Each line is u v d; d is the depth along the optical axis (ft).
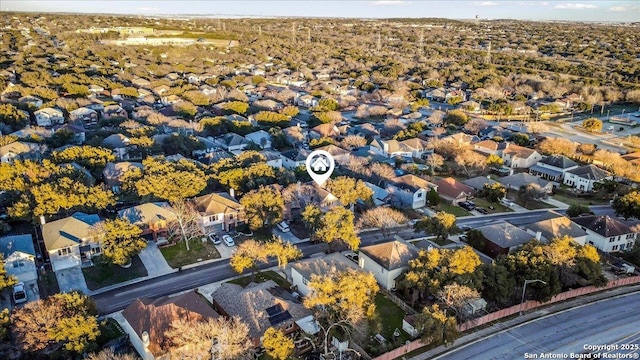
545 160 350.64
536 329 166.61
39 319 137.80
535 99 620.90
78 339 138.41
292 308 162.40
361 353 149.18
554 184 328.08
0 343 138.21
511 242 212.43
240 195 259.19
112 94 526.16
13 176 243.60
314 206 227.61
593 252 190.90
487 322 169.17
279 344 138.31
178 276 195.52
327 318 154.81
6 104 397.60
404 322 164.25
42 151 312.29
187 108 448.24
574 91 645.51
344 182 255.29
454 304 162.71
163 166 265.95
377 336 159.02
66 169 254.47
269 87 631.15
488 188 290.35
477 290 169.89
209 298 179.52
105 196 233.76
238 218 238.07
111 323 162.61
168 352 137.18
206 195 242.99
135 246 193.16
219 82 639.35
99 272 194.80
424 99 582.35
